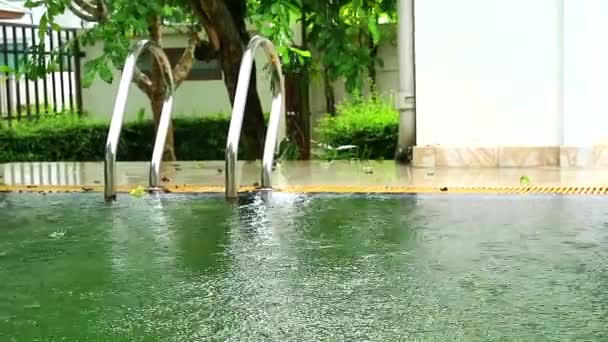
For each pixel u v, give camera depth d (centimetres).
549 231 322
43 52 776
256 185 464
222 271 270
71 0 789
